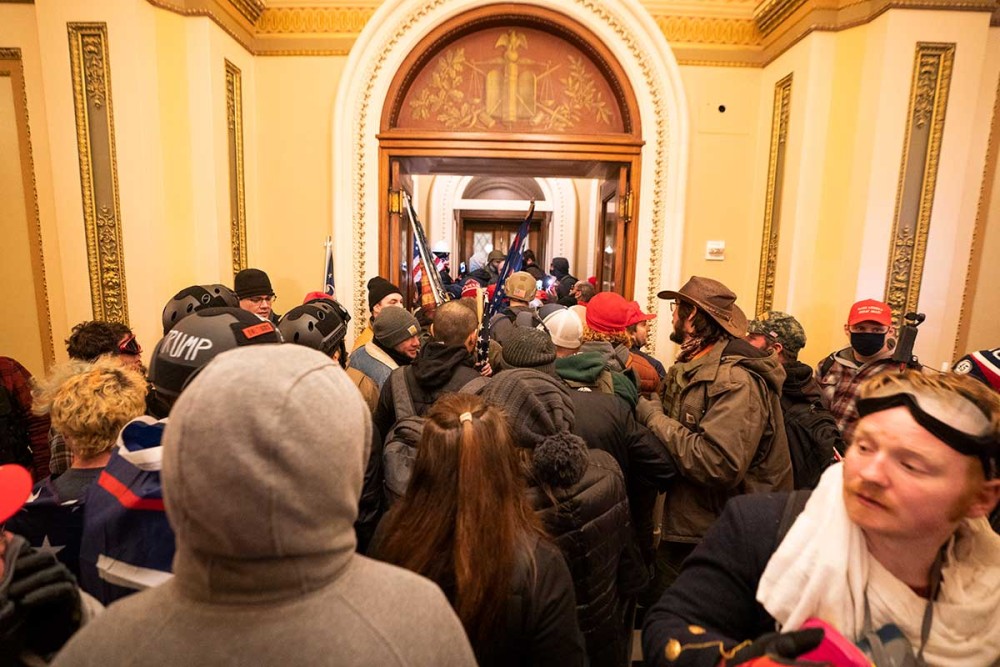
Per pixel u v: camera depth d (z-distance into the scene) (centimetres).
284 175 379
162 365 113
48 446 210
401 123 388
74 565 100
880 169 303
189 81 313
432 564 90
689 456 155
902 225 305
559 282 627
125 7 283
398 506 99
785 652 60
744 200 386
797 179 330
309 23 367
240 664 45
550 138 384
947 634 66
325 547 49
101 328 200
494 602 86
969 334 335
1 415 199
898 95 297
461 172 439
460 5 364
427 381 167
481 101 388
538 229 1020
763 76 374
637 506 170
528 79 388
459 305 184
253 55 369
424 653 50
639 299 394
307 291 388
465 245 1074
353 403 54
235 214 353
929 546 67
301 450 47
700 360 172
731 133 380
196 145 317
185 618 47
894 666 63
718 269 391
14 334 320
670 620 81
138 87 289
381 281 319
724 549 84
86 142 292
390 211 391
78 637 48
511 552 89
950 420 62
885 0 292
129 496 86
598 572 118
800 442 187
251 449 46
